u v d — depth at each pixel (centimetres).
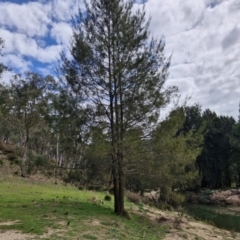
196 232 1439
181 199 1497
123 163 1291
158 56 1355
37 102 3269
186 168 1642
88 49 1327
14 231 827
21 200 1508
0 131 4509
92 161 1293
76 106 1317
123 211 1357
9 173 3141
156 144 1291
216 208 3450
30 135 3503
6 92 3303
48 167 1430
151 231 1188
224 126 5653
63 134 1334
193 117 5238
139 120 1318
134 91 1298
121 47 1316
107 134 1285
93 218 1148
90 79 1338
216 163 5334
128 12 1352
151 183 1375
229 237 1498
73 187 2873
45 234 813
